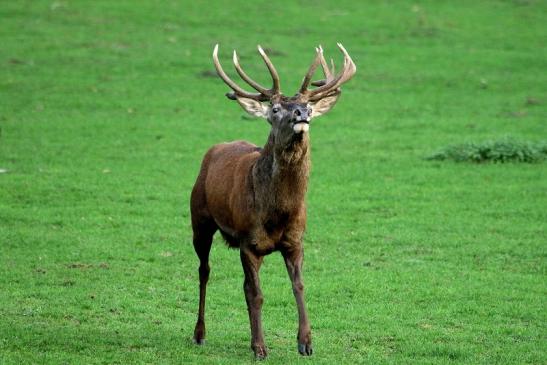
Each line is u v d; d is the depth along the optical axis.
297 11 128.75
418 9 132.88
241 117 90.81
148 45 112.06
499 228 60.34
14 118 86.25
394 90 101.62
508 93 102.00
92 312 43.84
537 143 80.00
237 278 50.84
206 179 40.62
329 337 41.41
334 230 59.97
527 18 131.00
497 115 93.69
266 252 37.34
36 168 72.69
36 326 40.91
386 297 47.78
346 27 123.00
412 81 104.75
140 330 41.28
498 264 53.53
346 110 94.44
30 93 94.06
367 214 63.75
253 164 37.50
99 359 36.69
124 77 101.25
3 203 63.81
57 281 48.72
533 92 102.31
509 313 45.34
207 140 82.81
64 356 36.75
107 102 92.81
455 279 50.69
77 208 63.22
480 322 44.12
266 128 87.62
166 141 81.94
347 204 65.75
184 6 128.62
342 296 47.97
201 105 93.75
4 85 95.88
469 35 123.00
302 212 37.09
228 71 103.44
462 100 99.06
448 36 122.00
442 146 82.50
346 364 37.19
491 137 85.44
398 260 54.28
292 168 36.09
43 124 84.94
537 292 48.69
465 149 78.88
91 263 52.31
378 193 68.69
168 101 94.31
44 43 110.62
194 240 41.38
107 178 70.88
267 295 47.84
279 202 36.38
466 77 106.81
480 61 112.75
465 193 68.75
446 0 138.00
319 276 51.22
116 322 42.41
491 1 138.38
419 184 71.31
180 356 37.59
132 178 71.12
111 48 110.44
